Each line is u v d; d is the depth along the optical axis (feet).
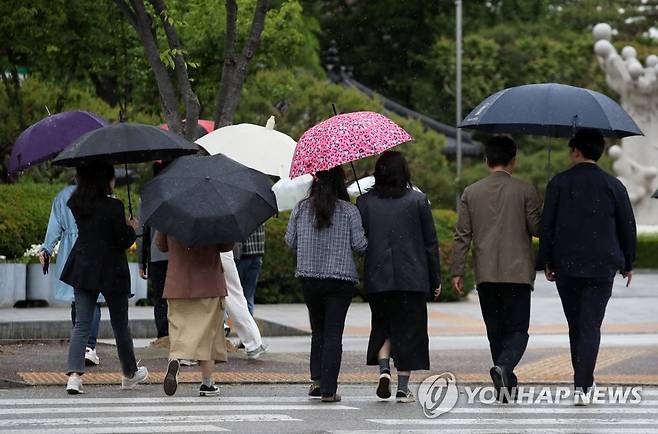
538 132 91.45
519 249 87.40
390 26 437.17
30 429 74.13
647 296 212.64
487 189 88.02
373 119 86.63
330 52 352.08
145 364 105.81
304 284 86.38
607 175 87.76
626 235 87.81
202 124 136.26
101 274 88.99
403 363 86.69
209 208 83.20
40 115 210.79
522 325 87.81
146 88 227.61
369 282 85.87
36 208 169.27
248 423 77.00
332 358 86.38
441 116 419.74
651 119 338.54
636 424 78.23
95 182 89.25
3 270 157.48
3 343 127.44
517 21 447.42
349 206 85.87
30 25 198.18
